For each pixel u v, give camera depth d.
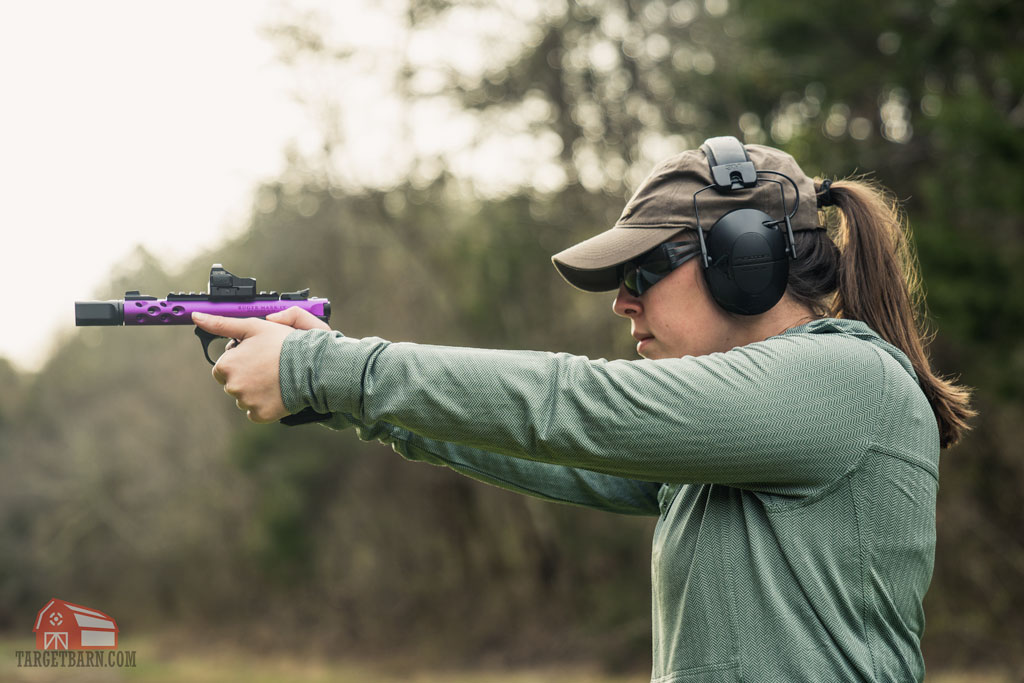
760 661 1.45
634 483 1.95
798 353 1.48
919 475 1.50
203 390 25.56
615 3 18.23
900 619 1.48
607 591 19.00
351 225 20.42
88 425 28.53
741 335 1.69
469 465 1.90
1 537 28.73
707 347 1.70
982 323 10.75
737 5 14.59
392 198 20.16
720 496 1.55
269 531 22.97
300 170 20.08
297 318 1.58
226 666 21.58
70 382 30.39
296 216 21.19
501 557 20.70
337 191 20.09
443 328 20.02
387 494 22.25
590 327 18.14
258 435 22.97
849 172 12.89
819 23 13.50
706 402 1.42
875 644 1.45
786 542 1.46
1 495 28.73
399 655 21.09
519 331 19.05
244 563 24.67
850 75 13.61
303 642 22.53
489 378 1.44
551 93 18.77
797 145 12.84
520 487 1.93
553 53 18.69
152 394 27.39
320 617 22.72
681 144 16.97
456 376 1.43
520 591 20.31
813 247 1.70
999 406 13.26
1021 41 12.09
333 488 22.94
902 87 13.23
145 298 1.63
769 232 1.61
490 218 18.98
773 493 1.49
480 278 19.16
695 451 1.42
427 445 1.85
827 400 1.45
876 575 1.45
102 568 27.67
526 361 1.46
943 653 14.12
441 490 21.50
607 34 18.44
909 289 1.83
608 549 19.33
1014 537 13.89
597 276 1.85
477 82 18.78
